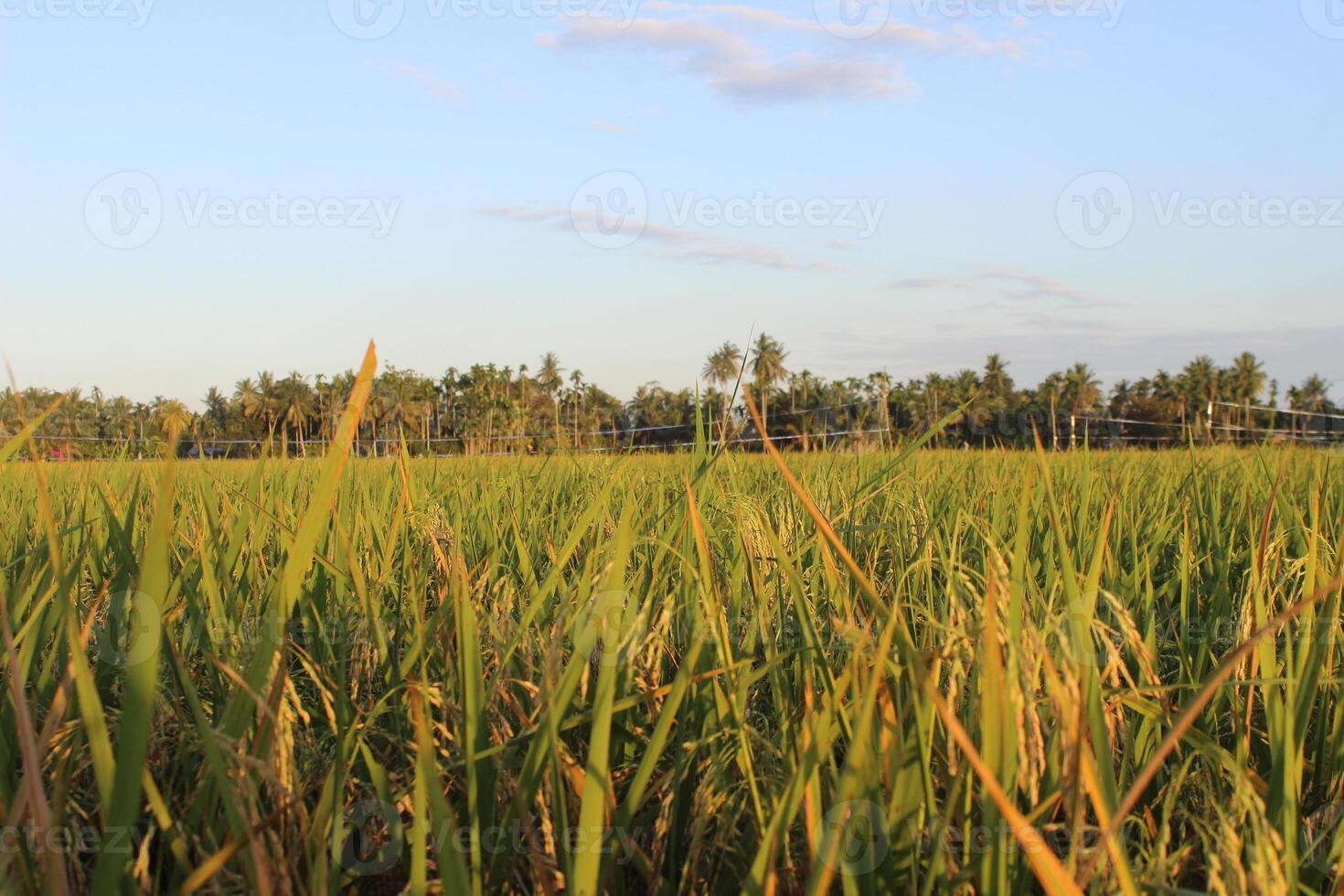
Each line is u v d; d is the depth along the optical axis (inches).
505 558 138.0
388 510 159.9
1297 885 67.1
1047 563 111.0
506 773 77.4
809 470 246.1
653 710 90.4
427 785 59.2
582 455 250.8
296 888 69.8
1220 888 58.9
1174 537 162.7
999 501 137.2
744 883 62.1
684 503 117.4
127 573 100.6
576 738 87.4
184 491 171.5
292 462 216.2
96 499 161.5
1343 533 96.1
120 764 54.4
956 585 76.2
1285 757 70.9
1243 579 129.0
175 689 84.4
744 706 80.7
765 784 75.8
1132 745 87.1
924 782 67.9
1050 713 74.7
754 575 95.9
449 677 89.7
